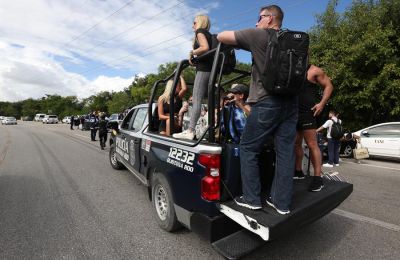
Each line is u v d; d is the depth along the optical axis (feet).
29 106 345.92
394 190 20.16
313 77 12.95
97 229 12.86
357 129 44.57
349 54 42.14
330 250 11.26
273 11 9.26
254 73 8.89
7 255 10.69
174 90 12.59
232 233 9.51
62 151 37.40
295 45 7.97
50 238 12.02
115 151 23.66
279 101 8.43
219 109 10.32
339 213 15.37
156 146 13.01
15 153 35.35
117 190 18.72
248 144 8.92
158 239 11.90
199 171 9.64
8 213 14.70
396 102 39.58
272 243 11.76
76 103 298.97
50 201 16.53
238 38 8.66
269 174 10.85
